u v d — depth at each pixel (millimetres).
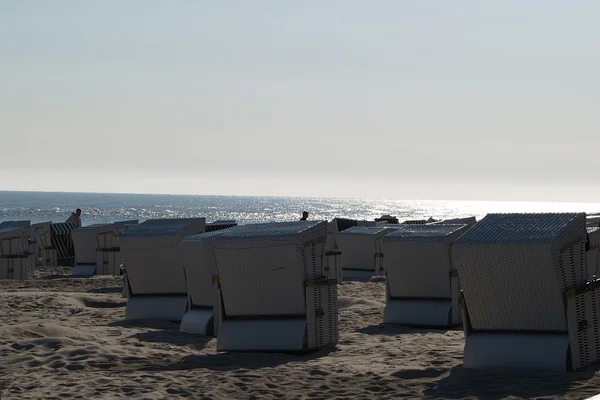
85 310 15156
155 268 13648
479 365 8656
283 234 10086
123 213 153500
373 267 21625
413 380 8297
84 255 24719
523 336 8617
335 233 22078
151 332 12188
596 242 10719
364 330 12547
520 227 8766
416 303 13023
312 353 10195
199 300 12320
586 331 8648
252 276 10211
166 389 8062
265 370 8953
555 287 8336
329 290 10641
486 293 8656
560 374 8203
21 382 8531
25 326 11562
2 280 22188
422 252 12844
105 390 8031
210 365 9453
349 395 7750
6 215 131125
